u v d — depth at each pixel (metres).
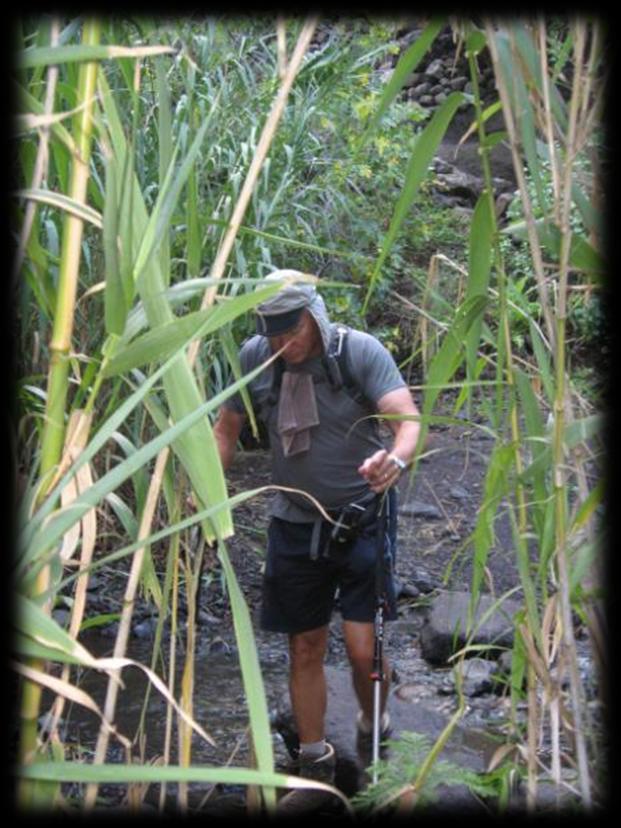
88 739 5.38
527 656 2.70
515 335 3.07
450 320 3.08
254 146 7.13
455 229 11.10
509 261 7.66
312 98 8.33
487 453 9.22
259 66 8.35
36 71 2.64
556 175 2.46
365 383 4.73
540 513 2.73
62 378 2.38
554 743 2.62
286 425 4.79
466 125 13.78
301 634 5.04
